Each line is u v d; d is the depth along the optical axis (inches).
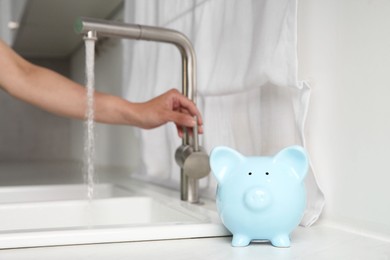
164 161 46.9
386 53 22.5
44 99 35.7
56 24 90.0
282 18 26.5
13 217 33.2
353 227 24.8
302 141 25.8
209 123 37.0
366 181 23.9
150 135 48.8
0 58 34.8
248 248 21.3
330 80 26.0
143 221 36.7
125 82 57.2
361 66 24.0
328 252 20.6
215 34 36.0
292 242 22.4
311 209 26.5
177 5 43.5
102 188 49.0
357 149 24.4
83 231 22.1
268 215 20.5
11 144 141.4
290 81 25.7
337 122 25.6
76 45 118.3
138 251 20.8
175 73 44.2
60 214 34.5
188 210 29.9
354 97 24.5
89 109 32.0
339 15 25.4
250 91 31.9
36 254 20.1
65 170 85.6
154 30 32.5
